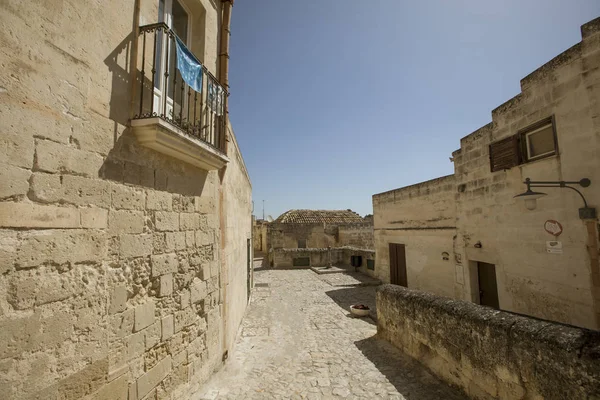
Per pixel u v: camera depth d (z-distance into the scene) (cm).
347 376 465
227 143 495
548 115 485
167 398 321
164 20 372
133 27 291
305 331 709
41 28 203
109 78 259
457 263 789
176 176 351
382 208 1309
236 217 655
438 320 444
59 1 216
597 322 408
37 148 197
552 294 482
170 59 376
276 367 500
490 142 641
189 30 436
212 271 440
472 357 373
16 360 181
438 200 896
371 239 2236
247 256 991
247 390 416
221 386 418
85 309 228
